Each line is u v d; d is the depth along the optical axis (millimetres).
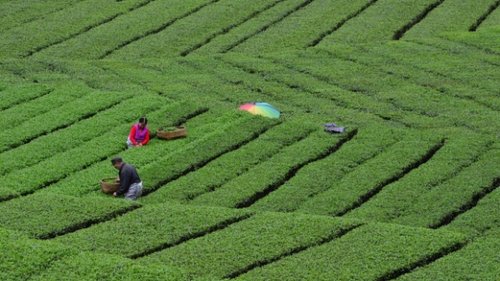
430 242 24312
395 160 31594
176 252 23688
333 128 34469
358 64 42438
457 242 24422
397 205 28047
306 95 39156
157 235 24703
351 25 47469
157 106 37062
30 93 38438
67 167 31172
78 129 34750
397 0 50781
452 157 31734
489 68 41688
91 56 43781
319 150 32594
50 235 24750
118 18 48625
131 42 45625
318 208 28016
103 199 27172
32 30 46844
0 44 44906
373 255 23531
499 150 32469
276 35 46281
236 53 44188
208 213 26156
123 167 28609
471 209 27812
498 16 48656
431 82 40250
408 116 36594
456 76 40781
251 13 49000
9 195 27703
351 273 22500
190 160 31766
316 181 30016
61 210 26188
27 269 21906
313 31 46500
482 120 35906
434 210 27688
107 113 36375
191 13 49250
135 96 38344
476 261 23359
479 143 33062
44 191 29078
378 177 30219
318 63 42656
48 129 34781
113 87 39625
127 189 28531
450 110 37156
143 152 32531
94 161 31891
